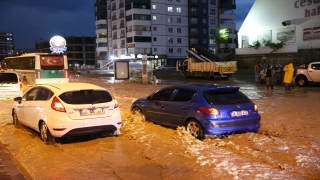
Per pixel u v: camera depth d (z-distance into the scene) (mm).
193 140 7137
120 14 80312
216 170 5281
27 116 8289
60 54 25281
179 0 78062
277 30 45969
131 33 75750
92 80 34281
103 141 7500
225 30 74312
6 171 5305
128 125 8914
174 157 6047
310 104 13383
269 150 6391
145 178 5078
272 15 46531
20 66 27453
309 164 5516
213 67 32125
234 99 7613
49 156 6371
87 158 6207
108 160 6055
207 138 7414
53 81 25000
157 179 5027
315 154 6113
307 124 9125
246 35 50688
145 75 27625
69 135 7059
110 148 6895
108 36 88188
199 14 79250
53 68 24969
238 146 6688
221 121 7145
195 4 78125
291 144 6836
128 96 17312
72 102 7152
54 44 31125
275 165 5523
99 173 5344
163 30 76875
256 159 5875
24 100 8688
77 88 7441
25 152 6668
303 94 17359
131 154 6418
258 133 7977
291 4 43875
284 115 10664
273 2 46250
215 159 5859
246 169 5320
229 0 81500
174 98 8281
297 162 5621
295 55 42000
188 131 7688
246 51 48188
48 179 5082
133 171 5414
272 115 10680
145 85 25719
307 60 40156
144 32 74938
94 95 7535
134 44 73250
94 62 113938
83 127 7102
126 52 78750
